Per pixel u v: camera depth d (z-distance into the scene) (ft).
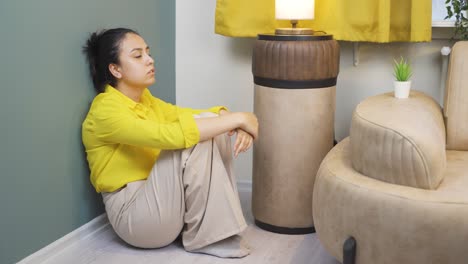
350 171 5.52
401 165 5.10
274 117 7.11
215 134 6.41
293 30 7.02
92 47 6.84
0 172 5.71
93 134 6.63
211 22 8.68
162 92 8.65
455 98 6.63
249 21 7.86
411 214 4.85
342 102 8.36
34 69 6.02
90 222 7.15
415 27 7.19
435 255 4.84
